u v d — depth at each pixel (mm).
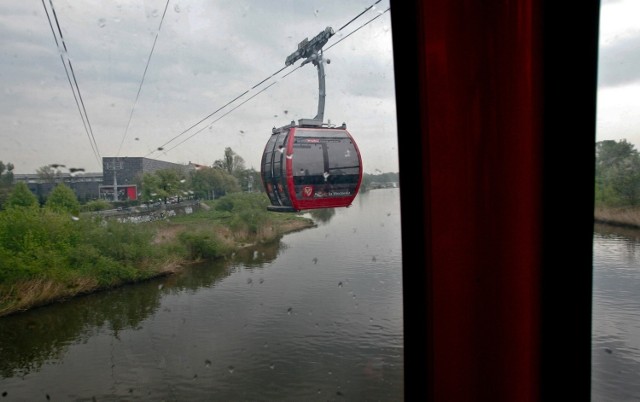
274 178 10547
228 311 9117
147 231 12531
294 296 9391
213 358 7223
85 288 9742
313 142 10273
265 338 7770
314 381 6152
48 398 6121
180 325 8523
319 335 7488
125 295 10055
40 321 8336
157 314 8992
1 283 8953
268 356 7074
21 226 9812
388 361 6562
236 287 10414
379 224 10320
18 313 8500
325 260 11422
